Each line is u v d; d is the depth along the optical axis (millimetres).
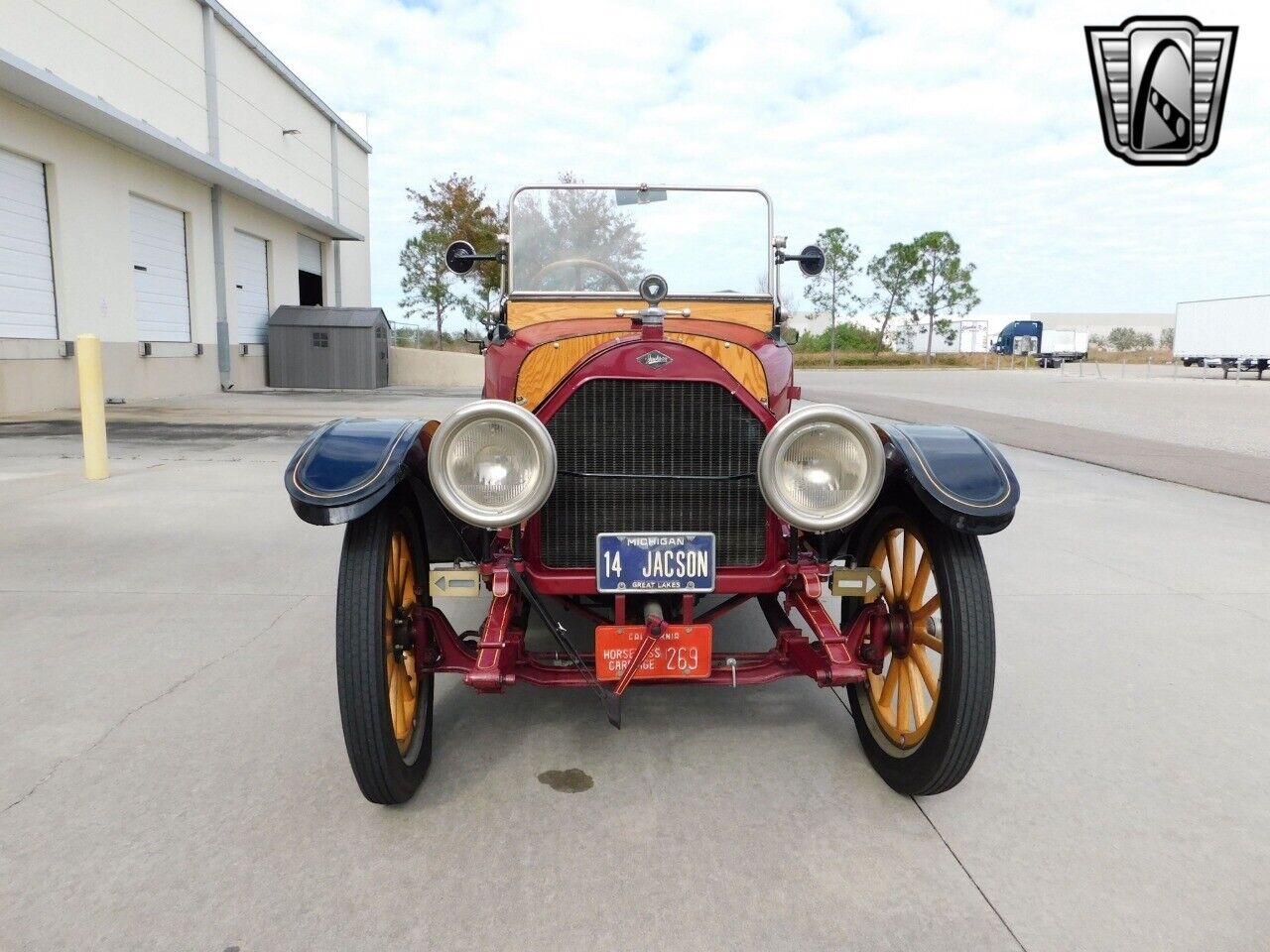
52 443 9273
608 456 2529
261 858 2256
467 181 27156
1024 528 6176
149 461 8281
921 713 2871
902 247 45312
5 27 11000
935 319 47219
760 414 2551
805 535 2762
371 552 2391
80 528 5711
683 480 2543
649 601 2627
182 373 15953
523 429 2283
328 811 2482
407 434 2494
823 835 2393
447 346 30156
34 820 2412
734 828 2422
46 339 12281
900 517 2705
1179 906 2102
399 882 2162
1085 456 9547
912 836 2393
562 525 2543
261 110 18641
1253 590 4707
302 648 3707
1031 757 2855
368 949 1926
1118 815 2510
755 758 2842
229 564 4953
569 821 2447
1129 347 62250
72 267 12695
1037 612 4324
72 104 11492
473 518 2285
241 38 17422
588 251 3713
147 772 2682
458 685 3441
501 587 2473
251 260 18922
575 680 2516
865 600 2836
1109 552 5484
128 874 2182
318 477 2338
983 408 15461
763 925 2018
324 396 16984
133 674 3410
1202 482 8000
